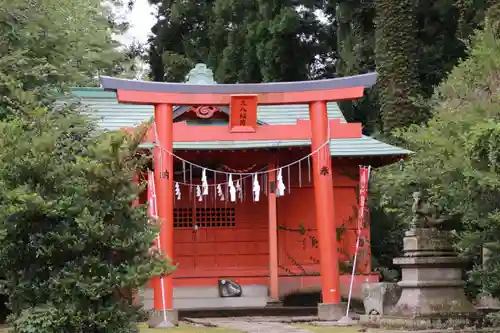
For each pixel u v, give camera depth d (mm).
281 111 25672
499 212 12578
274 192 22250
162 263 10797
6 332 11898
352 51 33906
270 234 22016
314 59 41188
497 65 14391
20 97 13484
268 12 35969
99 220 10297
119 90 17688
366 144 23328
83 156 10898
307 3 37938
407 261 14930
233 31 38219
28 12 15898
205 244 23500
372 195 24625
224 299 21859
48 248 10180
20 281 10430
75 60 17906
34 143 10422
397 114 28234
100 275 10375
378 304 15695
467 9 26828
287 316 20344
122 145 10789
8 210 10008
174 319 17281
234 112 18547
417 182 17500
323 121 18516
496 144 11648
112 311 10430
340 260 23016
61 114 15766
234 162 23359
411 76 28438
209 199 23609
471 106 14078
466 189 13281
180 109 21578
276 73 37312
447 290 14914
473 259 16656
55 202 10094
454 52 31609
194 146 21938
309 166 21406
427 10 30891
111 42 20938
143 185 11023
